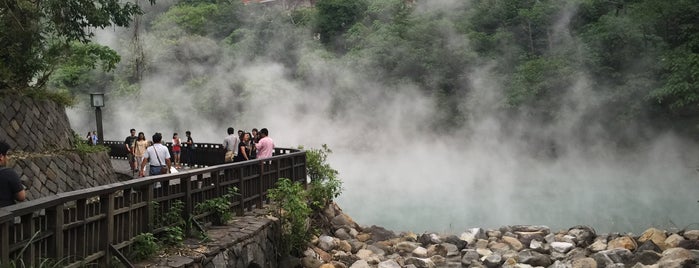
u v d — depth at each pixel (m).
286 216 10.61
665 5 47.00
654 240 12.95
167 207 7.49
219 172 9.14
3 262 4.32
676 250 11.53
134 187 6.44
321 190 14.16
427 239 14.20
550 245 13.28
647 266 11.06
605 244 12.92
